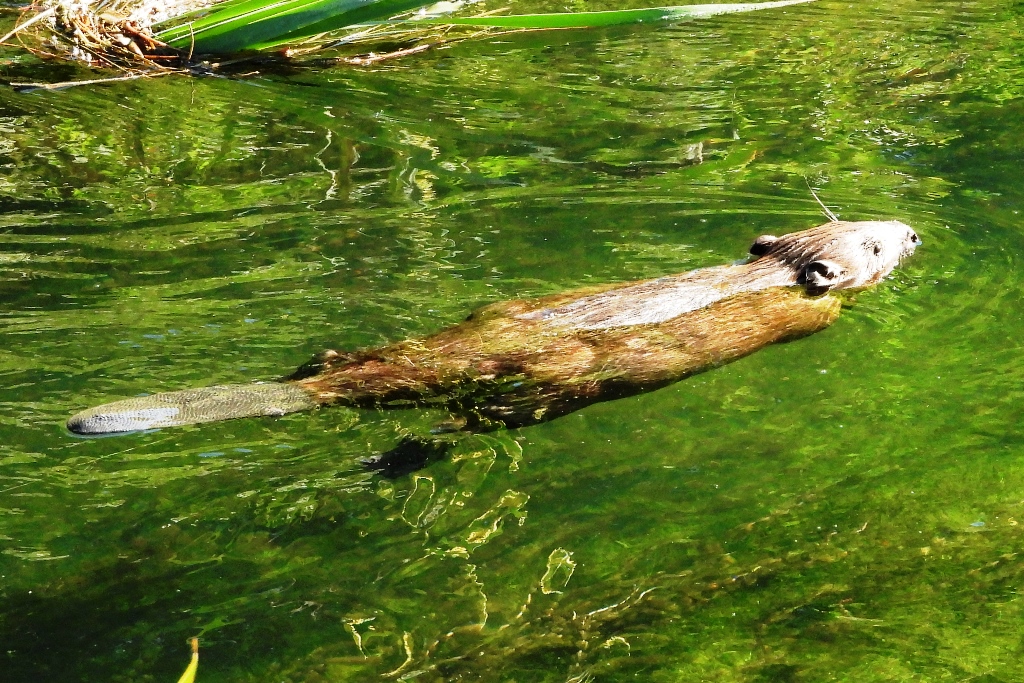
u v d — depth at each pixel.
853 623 6.30
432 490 7.12
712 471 7.54
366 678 5.76
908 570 6.71
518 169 12.70
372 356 8.12
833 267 9.73
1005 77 16.06
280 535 6.68
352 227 10.98
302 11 15.73
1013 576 6.64
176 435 7.50
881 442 7.87
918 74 16.27
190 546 6.56
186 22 17.20
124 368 8.23
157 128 13.71
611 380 8.13
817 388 8.51
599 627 6.21
